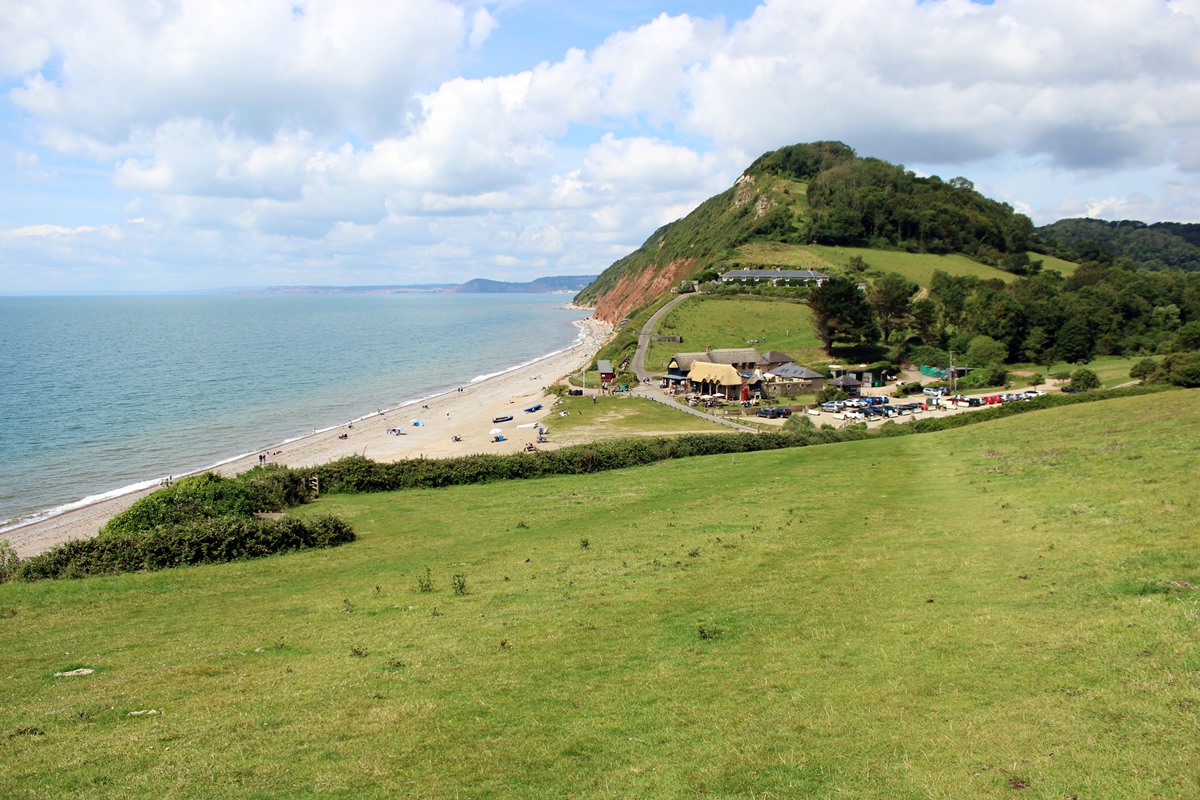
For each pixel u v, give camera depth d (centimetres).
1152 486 2611
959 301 14562
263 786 1166
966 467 3825
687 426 9288
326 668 1709
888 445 5181
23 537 5378
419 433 9412
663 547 2756
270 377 14650
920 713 1276
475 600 2241
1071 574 1856
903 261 19812
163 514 3391
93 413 10481
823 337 13625
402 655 1778
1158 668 1271
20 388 12338
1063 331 13838
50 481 7062
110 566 2991
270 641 1962
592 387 12375
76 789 1163
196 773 1208
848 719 1285
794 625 1789
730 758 1191
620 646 1745
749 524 3045
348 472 4881
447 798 1121
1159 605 1532
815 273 18338
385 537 3509
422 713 1428
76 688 1644
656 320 16238
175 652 1898
